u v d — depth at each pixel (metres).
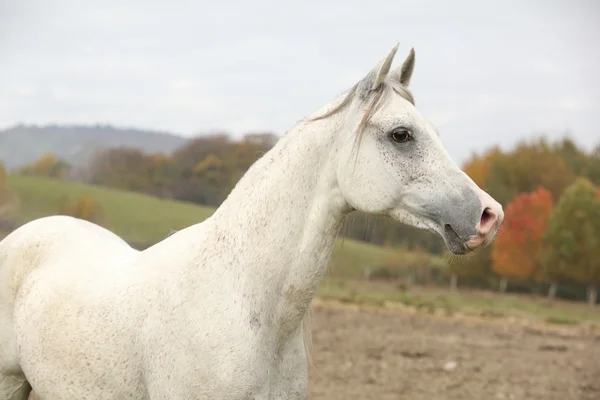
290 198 2.64
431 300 17.12
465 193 2.50
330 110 2.67
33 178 45.56
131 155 46.72
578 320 14.99
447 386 6.97
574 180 34.97
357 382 6.96
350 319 11.90
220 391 2.50
